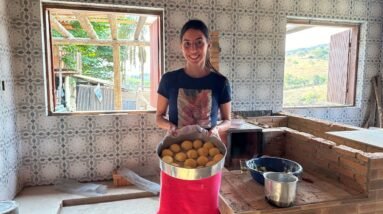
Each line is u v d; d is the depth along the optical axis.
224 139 1.82
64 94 4.30
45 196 2.20
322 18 2.93
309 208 1.24
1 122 1.92
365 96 3.19
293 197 1.22
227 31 2.68
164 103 1.39
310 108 3.08
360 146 1.66
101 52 5.27
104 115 2.46
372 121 3.21
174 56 2.57
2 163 1.93
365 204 1.34
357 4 3.01
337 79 3.44
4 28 2.03
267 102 2.90
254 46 2.78
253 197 1.31
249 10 2.71
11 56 2.15
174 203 1.10
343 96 3.34
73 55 4.99
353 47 3.20
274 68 2.88
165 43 2.54
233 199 1.28
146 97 4.53
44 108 2.33
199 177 1.03
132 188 2.38
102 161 2.51
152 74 3.03
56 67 4.09
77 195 2.23
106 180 2.53
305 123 2.49
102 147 2.49
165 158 1.10
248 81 2.81
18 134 2.25
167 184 1.09
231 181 1.51
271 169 1.61
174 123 1.32
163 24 2.52
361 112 3.21
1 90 1.94
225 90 1.37
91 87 4.44
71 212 2.05
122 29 4.48
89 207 2.13
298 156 1.85
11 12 2.16
